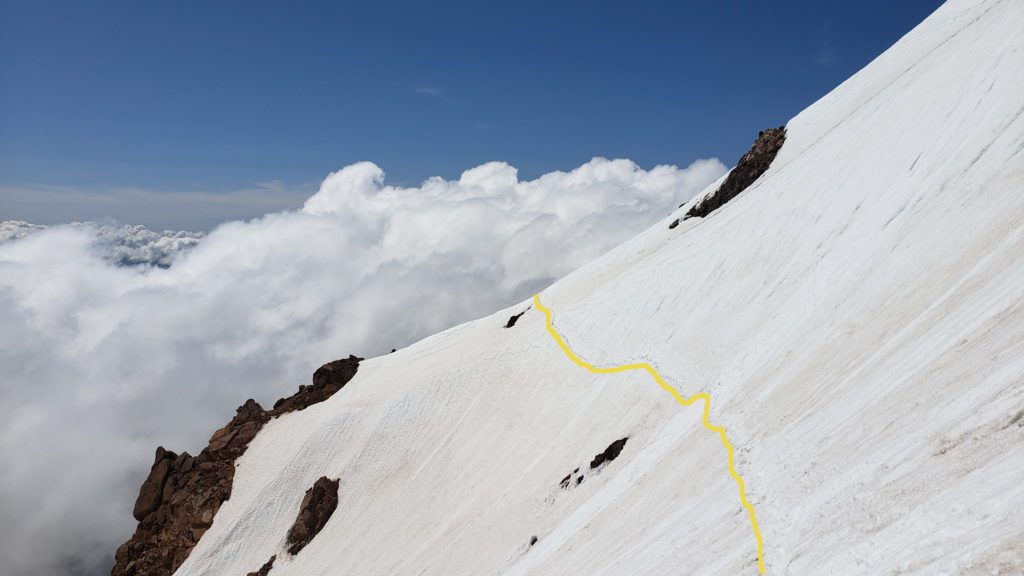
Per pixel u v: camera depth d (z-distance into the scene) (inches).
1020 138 1924.2
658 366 2925.7
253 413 4601.4
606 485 2363.4
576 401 3208.7
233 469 4052.7
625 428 2704.2
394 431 3900.1
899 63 3865.7
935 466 983.0
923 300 1652.3
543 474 2849.4
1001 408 960.9
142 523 3976.4
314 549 3503.9
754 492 1433.3
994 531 751.7
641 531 1710.1
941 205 2032.5
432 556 2800.2
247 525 3693.4
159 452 4200.3
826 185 3026.6
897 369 1408.7
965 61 2746.1
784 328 2329.0
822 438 1413.6
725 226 3540.8
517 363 3875.5
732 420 1973.4
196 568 3563.0
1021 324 1129.4
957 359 1215.6
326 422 4003.4
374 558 3184.1
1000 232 1604.3
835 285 2233.0
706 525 1446.9
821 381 1740.9
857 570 917.8
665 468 2021.4
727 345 2667.3
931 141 2479.1
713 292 3112.7
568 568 1829.5
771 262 2942.9
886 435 1197.1
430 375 4158.5
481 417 3703.3
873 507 1021.8
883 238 2202.3
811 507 1186.6
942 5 4151.1
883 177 2635.3
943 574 761.0
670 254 3777.1
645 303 3486.7
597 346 3503.9
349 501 3661.4
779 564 1099.9
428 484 3501.5
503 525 2672.2
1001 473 839.1
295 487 3809.1
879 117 3127.5
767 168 4067.4
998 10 2933.1
